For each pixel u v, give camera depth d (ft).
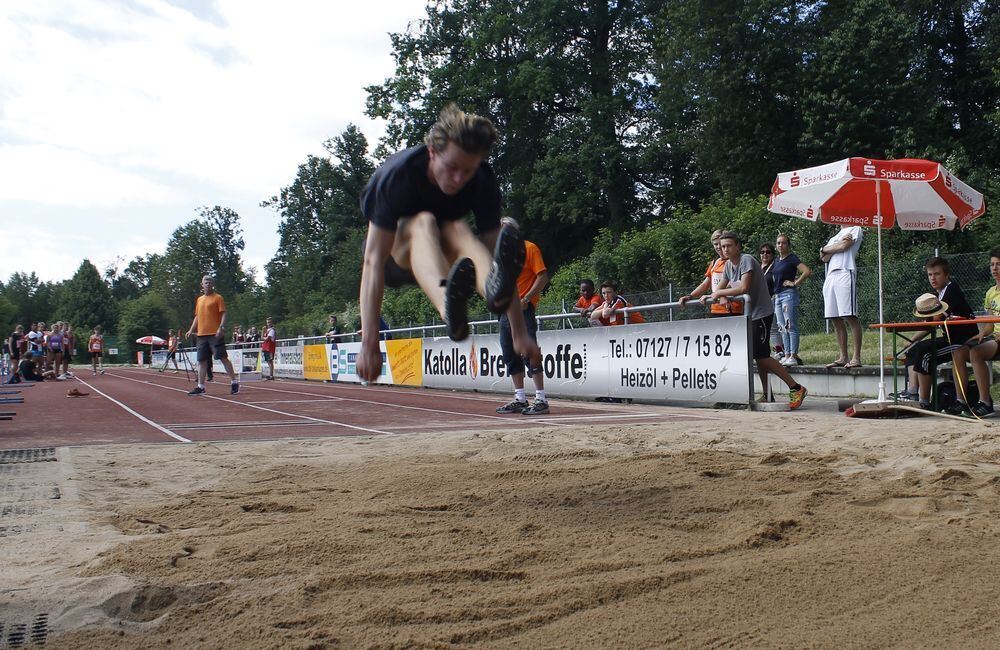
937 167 26.55
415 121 123.03
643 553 9.10
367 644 6.75
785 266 35.96
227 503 12.48
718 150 89.71
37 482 15.06
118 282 407.85
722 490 12.41
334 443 20.93
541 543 9.60
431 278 10.39
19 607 7.84
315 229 218.38
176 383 71.36
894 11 79.66
